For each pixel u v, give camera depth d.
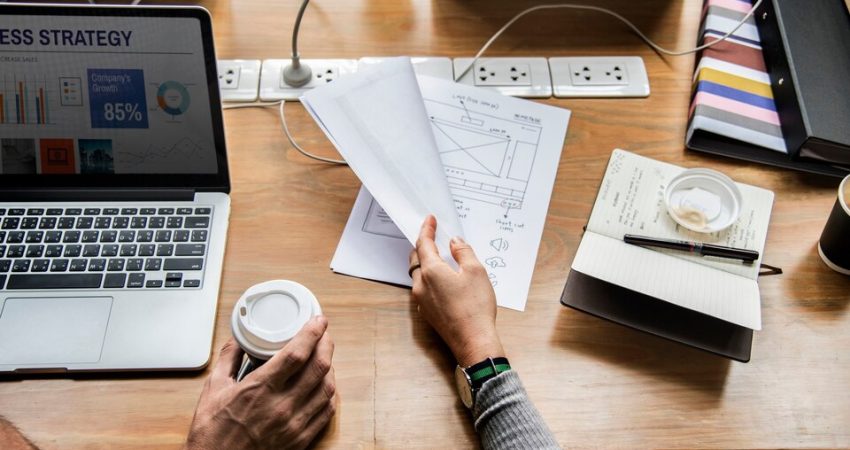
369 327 0.79
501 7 1.06
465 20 1.05
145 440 0.71
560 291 0.81
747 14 1.01
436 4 1.06
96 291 0.77
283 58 1.00
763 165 0.91
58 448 0.70
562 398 0.75
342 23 1.04
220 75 0.97
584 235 0.81
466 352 0.73
